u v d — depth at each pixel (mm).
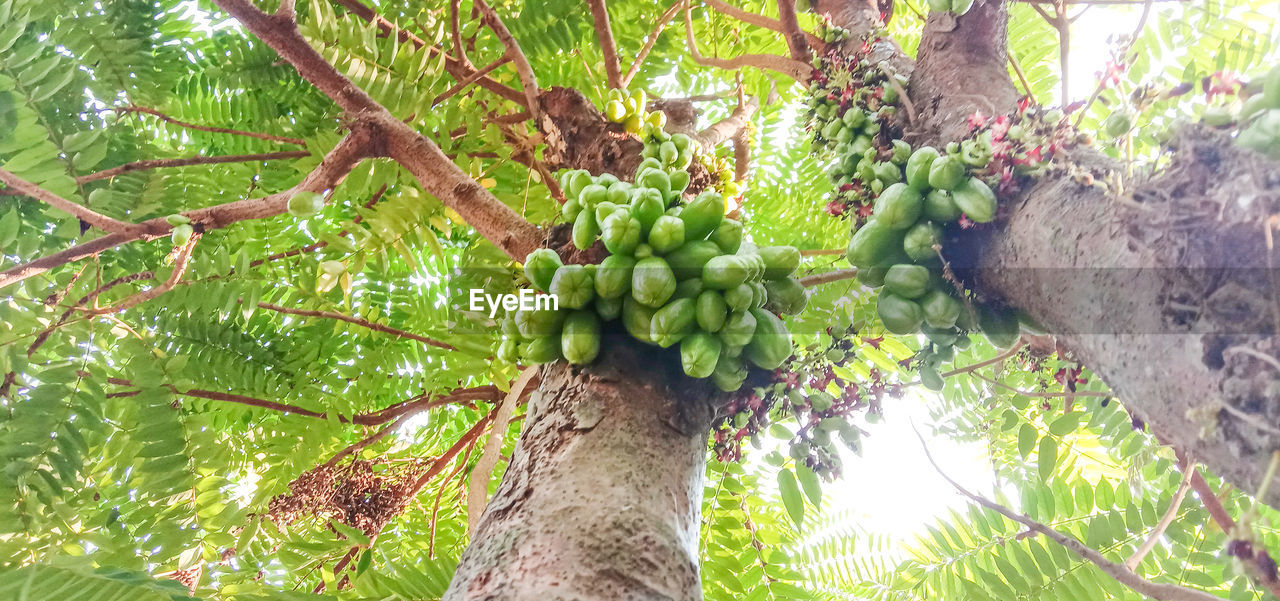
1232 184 1453
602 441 2014
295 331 4227
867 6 4262
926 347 2725
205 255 3199
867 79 3254
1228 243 1435
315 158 3965
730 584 3955
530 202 4500
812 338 4090
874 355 3920
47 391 3072
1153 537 3020
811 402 2641
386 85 3887
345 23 3777
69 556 2572
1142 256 1598
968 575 3910
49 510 3051
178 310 3717
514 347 2551
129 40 3996
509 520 1831
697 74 6117
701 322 2201
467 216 2996
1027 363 3893
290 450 4031
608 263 2264
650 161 2643
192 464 3330
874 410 2777
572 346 2250
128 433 3375
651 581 1673
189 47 4484
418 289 4500
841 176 3172
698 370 2168
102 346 3197
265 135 4180
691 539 1944
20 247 3012
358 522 4109
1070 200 1944
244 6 3025
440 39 4438
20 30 3311
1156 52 4211
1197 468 3262
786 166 6172
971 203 2191
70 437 3133
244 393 4020
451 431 5164
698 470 2191
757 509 4379
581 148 3949
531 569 1637
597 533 1721
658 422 2148
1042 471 2994
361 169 3805
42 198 2613
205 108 4559
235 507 3373
